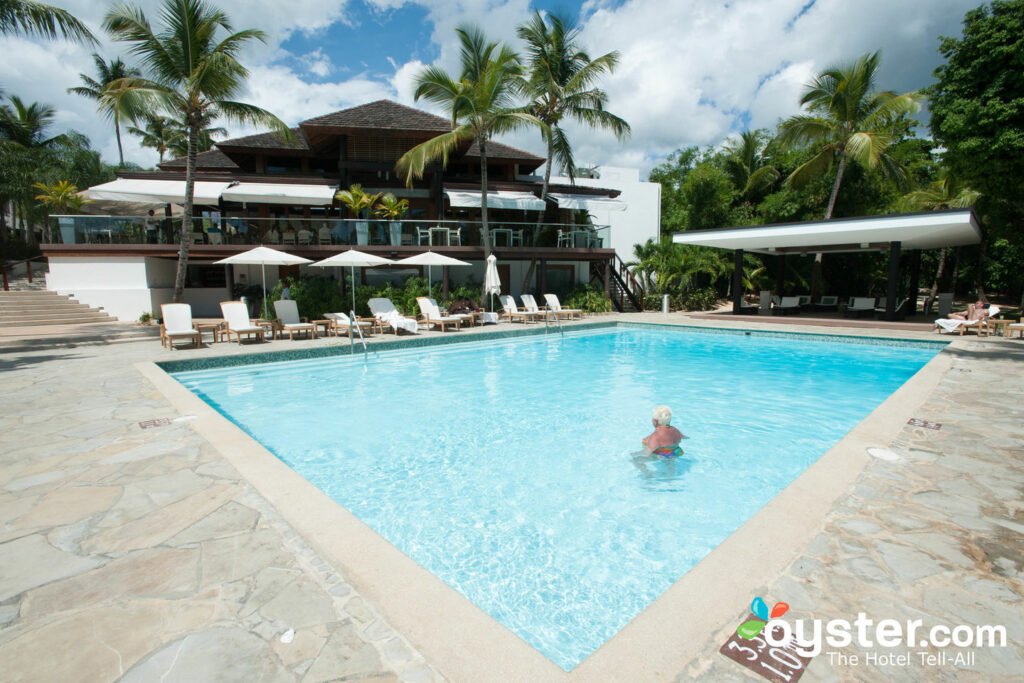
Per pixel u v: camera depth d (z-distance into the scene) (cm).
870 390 917
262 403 831
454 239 2003
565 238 2186
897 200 2494
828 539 306
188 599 252
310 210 2220
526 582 338
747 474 529
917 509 346
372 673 200
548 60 1964
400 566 282
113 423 575
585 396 877
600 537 399
